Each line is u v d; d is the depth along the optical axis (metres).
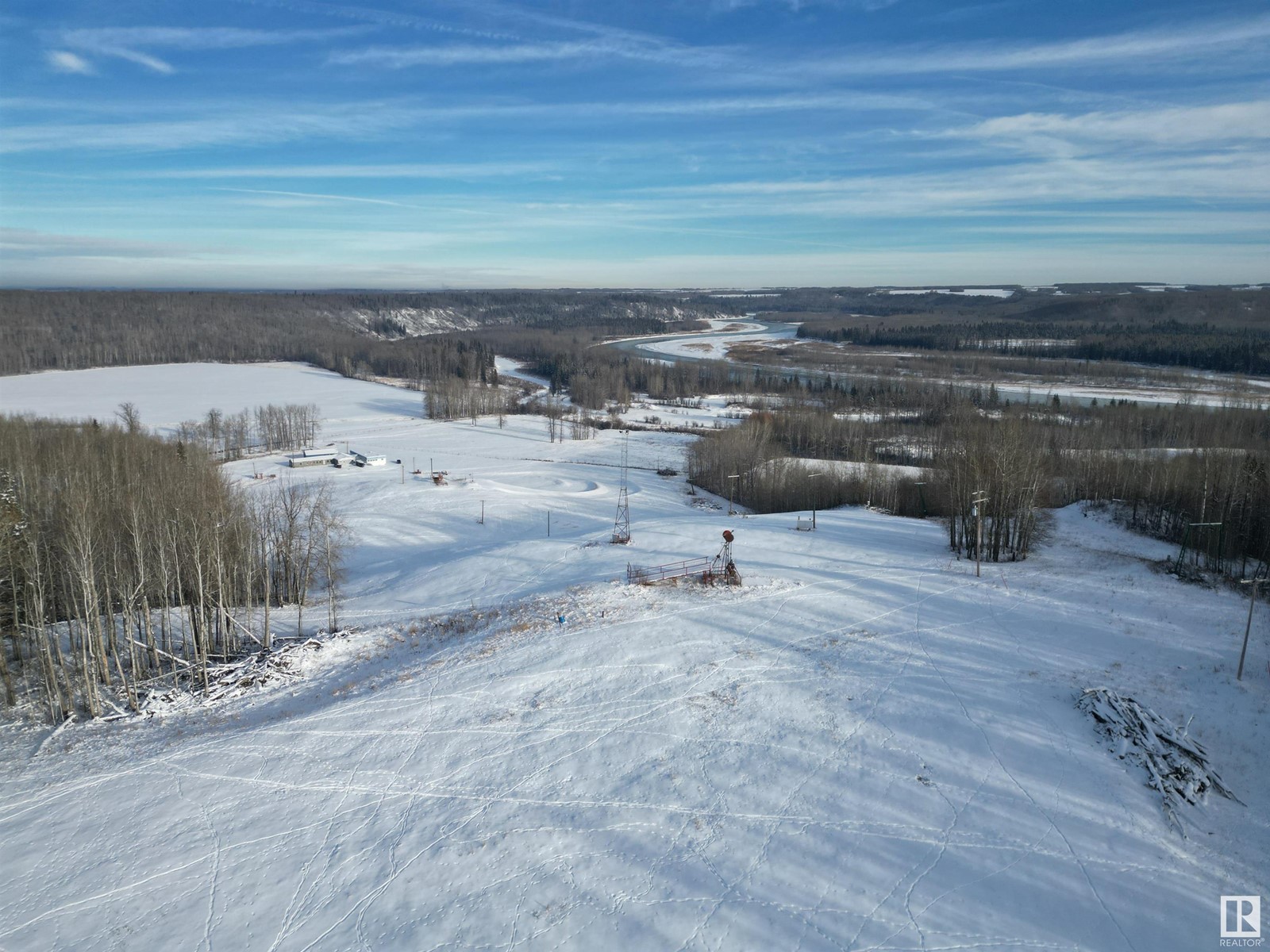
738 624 48.31
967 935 25.78
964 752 34.97
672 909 26.86
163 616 51.06
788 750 35.44
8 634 50.69
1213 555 59.53
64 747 40.03
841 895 27.42
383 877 28.66
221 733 40.25
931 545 65.44
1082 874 28.33
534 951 25.20
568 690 41.06
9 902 28.09
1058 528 71.50
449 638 50.62
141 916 27.19
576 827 31.00
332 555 67.81
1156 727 35.84
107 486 56.47
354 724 38.94
